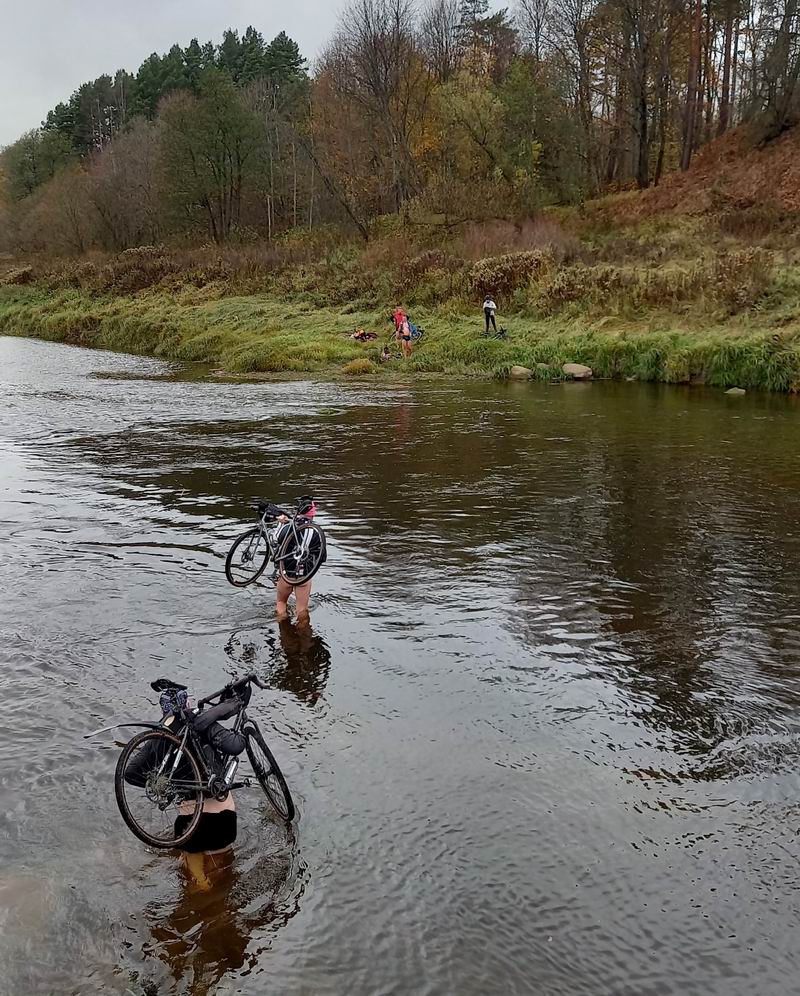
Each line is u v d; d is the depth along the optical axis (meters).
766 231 33.06
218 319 36.59
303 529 7.00
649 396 22.11
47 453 14.66
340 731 5.43
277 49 87.56
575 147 46.69
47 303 48.75
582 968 3.58
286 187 59.41
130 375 27.59
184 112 55.22
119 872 4.11
